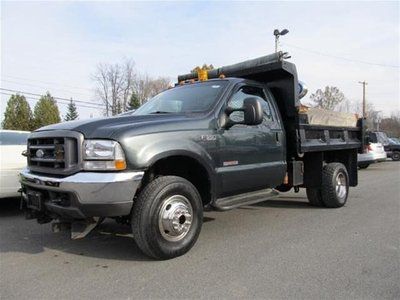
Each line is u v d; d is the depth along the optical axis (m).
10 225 6.51
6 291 3.82
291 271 4.27
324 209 7.67
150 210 4.42
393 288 3.81
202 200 5.41
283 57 6.49
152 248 4.47
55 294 3.75
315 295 3.67
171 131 4.75
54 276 4.20
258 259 4.66
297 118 6.65
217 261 4.59
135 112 6.23
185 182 4.75
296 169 6.92
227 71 7.06
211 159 5.15
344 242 5.36
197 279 4.06
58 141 4.50
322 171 7.58
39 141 4.86
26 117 52.50
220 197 5.50
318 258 4.69
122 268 4.40
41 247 5.23
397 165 21.31
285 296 3.65
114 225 6.29
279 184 6.50
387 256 4.76
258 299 3.59
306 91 7.12
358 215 7.11
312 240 5.46
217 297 3.64
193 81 6.86
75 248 5.17
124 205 4.27
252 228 6.14
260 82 6.77
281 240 5.46
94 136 4.30
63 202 4.41
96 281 4.04
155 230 4.45
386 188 10.87
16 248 5.21
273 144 6.23
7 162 7.06
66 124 4.65
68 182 4.24
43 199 4.66
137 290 3.81
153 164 4.68
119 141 4.29
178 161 5.06
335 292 3.73
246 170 5.64
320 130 7.32
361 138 8.81
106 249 5.10
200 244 5.25
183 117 5.05
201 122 5.12
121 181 4.22
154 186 4.51
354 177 8.65
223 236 5.66
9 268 4.46
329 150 7.72
